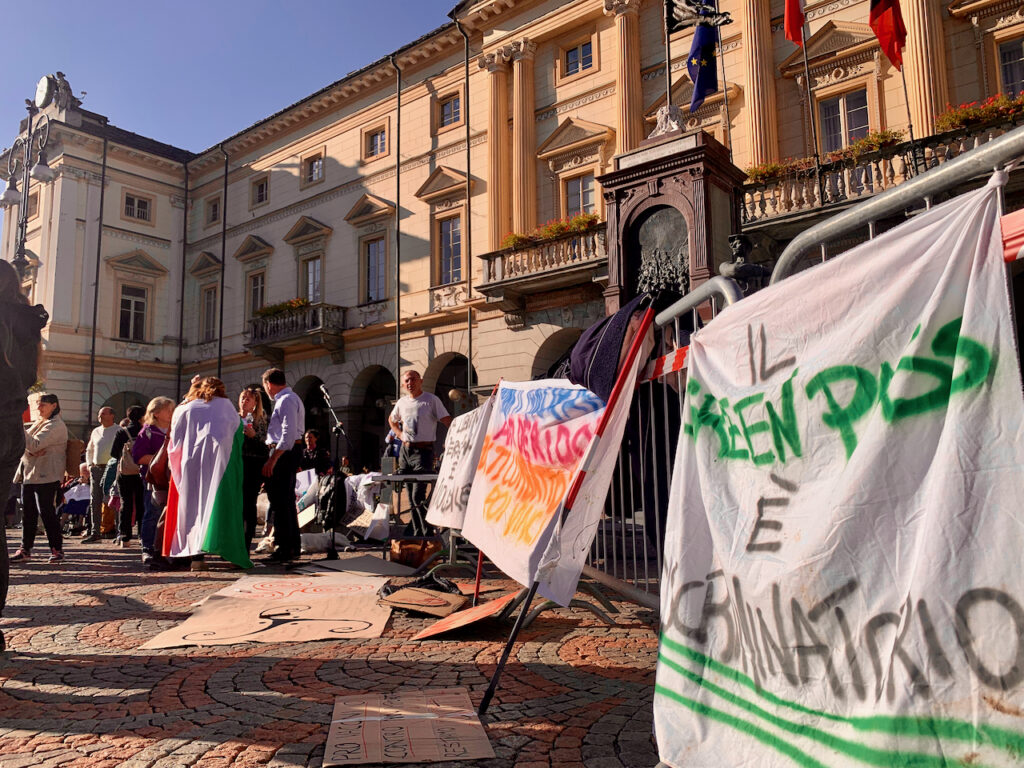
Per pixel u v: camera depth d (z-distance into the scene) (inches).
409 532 282.8
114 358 1018.1
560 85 714.2
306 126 964.0
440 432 856.9
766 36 581.3
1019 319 379.9
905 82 506.3
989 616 44.7
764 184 506.3
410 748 83.2
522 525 131.6
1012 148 52.4
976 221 51.7
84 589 206.1
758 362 72.9
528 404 145.7
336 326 866.1
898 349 56.7
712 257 253.4
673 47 635.5
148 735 90.3
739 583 68.3
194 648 135.8
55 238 986.1
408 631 148.9
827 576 57.1
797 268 85.3
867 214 70.4
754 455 71.4
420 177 822.5
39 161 533.0
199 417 242.5
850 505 56.2
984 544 45.8
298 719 95.3
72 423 973.8
